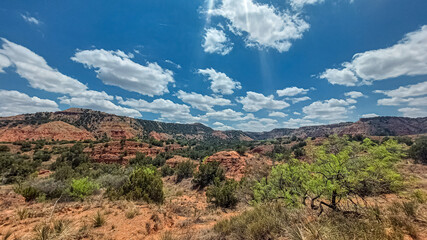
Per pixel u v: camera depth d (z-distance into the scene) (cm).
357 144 812
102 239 543
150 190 1235
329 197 672
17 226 593
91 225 630
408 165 1789
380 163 746
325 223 432
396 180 763
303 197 859
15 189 1332
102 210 839
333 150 855
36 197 1295
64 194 1374
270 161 3916
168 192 2080
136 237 597
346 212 524
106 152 6159
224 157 4225
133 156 6103
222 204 1528
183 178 3472
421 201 586
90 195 1465
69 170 2181
